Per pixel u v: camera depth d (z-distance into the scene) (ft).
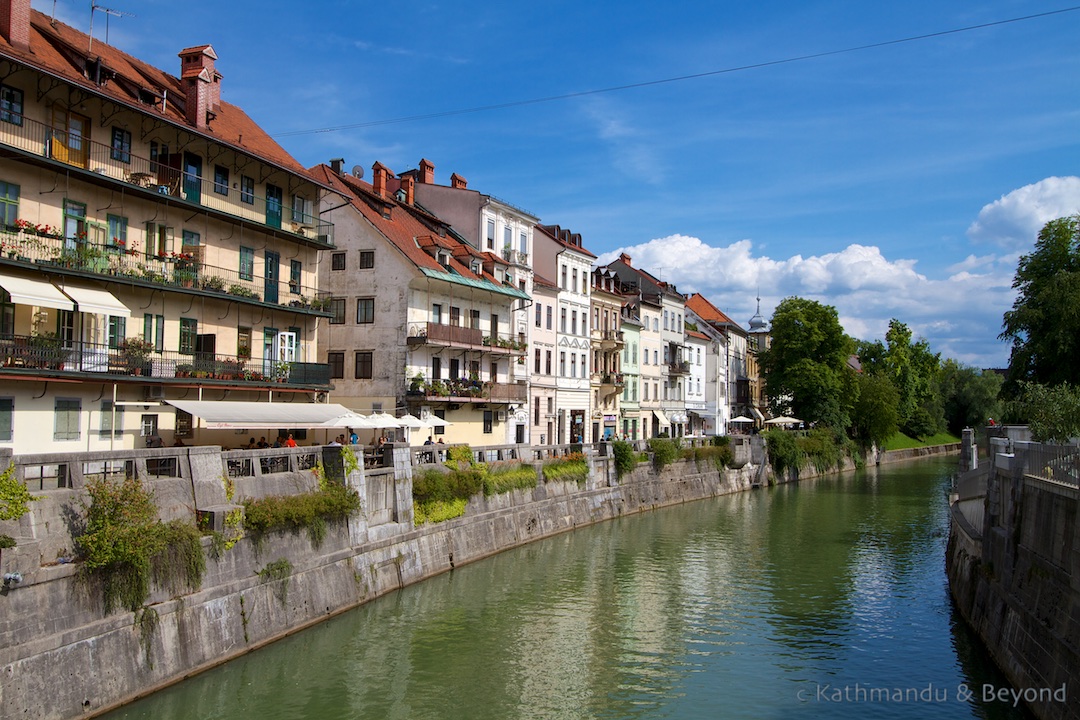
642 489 158.20
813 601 89.15
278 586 69.00
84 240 90.38
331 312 128.57
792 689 63.46
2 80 82.94
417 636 73.61
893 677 65.77
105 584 53.01
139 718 52.65
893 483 217.15
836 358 257.34
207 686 58.54
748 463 202.90
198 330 106.73
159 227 101.30
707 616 83.10
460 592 88.79
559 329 191.83
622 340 215.72
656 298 245.45
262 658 64.85
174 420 101.81
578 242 207.41
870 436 284.00
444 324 150.61
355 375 143.54
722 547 119.55
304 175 121.29
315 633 71.67
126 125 97.35
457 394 147.33
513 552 110.63
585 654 71.10
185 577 59.52
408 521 90.74
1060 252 144.25
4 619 46.29
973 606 75.92
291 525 71.87
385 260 142.20
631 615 83.05
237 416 92.12
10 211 83.76
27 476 68.44
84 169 88.28
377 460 90.43
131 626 54.13
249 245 115.55
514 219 181.88
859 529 136.87
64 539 51.52
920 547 120.67
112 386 92.99
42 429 85.61
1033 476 61.87
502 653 70.49
